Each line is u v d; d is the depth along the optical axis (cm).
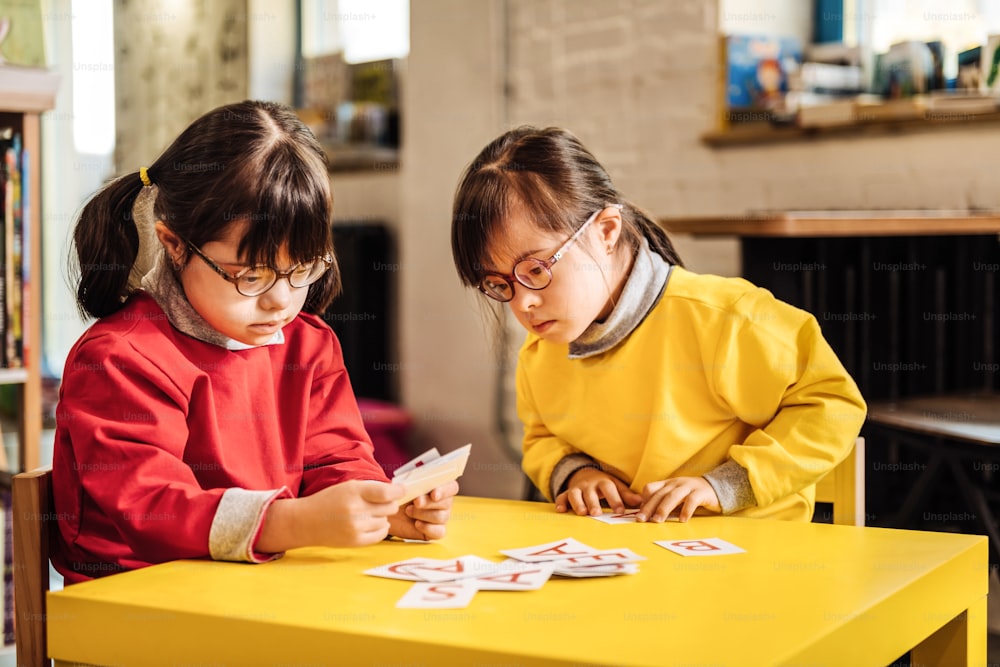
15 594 108
